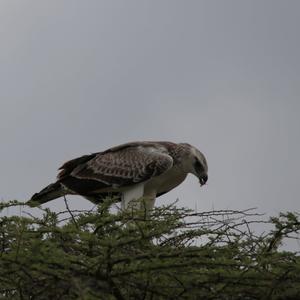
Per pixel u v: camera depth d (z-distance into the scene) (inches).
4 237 726.5
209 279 715.4
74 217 789.9
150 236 725.9
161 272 711.7
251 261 727.7
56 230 717.9
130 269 698.2
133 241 710.5
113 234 762.2
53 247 695.1
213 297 727.1
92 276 697.6
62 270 693.3
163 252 716.0
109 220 756.0
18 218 729.6
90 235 708.0
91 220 762.2
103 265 706.2
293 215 768.9
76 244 727.1
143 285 721.6
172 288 727.1
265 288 732.0
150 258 706.8
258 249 771.4
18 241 703.1
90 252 729.6
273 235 776.9
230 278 711.1
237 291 730.8
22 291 715.4
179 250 725.9
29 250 693.3
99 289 692.7
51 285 700.0
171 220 772.0
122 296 713.6
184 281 715.4
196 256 718.5
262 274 711.7
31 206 778.2
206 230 775.1
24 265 684.1
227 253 747.4
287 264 717.3
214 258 740.7
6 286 721.6
